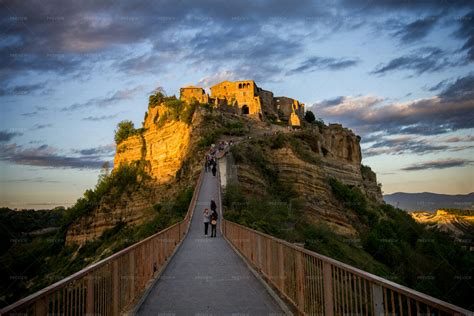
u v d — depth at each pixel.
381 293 5.61
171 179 87.94
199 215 37.84
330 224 62.56
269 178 68.25
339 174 94.31
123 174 106.56
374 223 71.00
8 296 59.59
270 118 137.88
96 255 67.38
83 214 96.00
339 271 7.10
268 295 11.60
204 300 11.10
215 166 57.84
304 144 85.00
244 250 19.28
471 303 41.38
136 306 10.40
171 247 20.45
